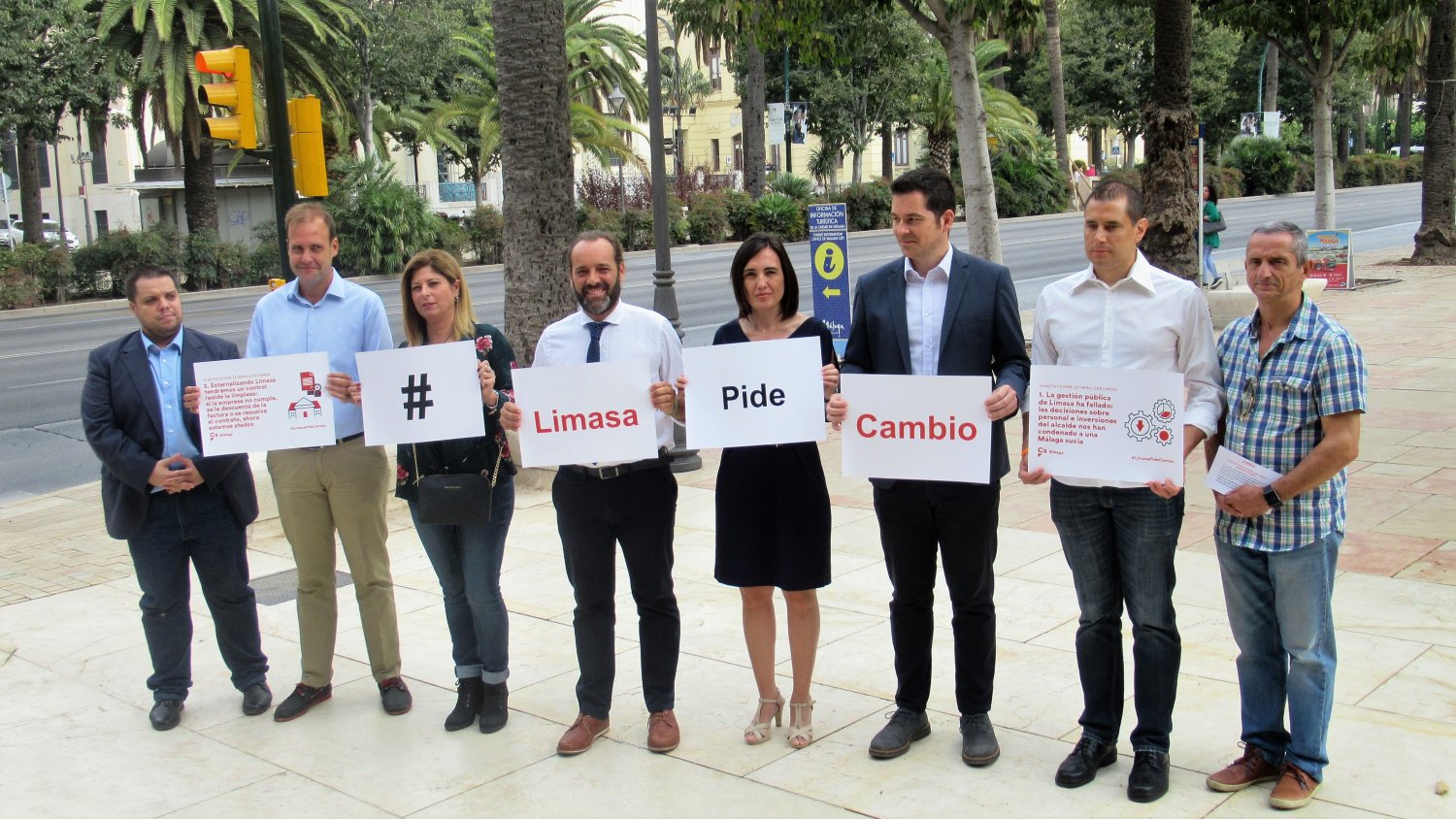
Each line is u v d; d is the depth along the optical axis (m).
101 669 5.92
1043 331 4.27
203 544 5.16
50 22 26.44
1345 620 5.61
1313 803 3.96
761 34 12.07
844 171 66.12
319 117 9.34
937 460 4.26
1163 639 4.09
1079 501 4.14
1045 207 47.75
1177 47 13.36
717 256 33.88
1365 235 32.25
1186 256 13.69
